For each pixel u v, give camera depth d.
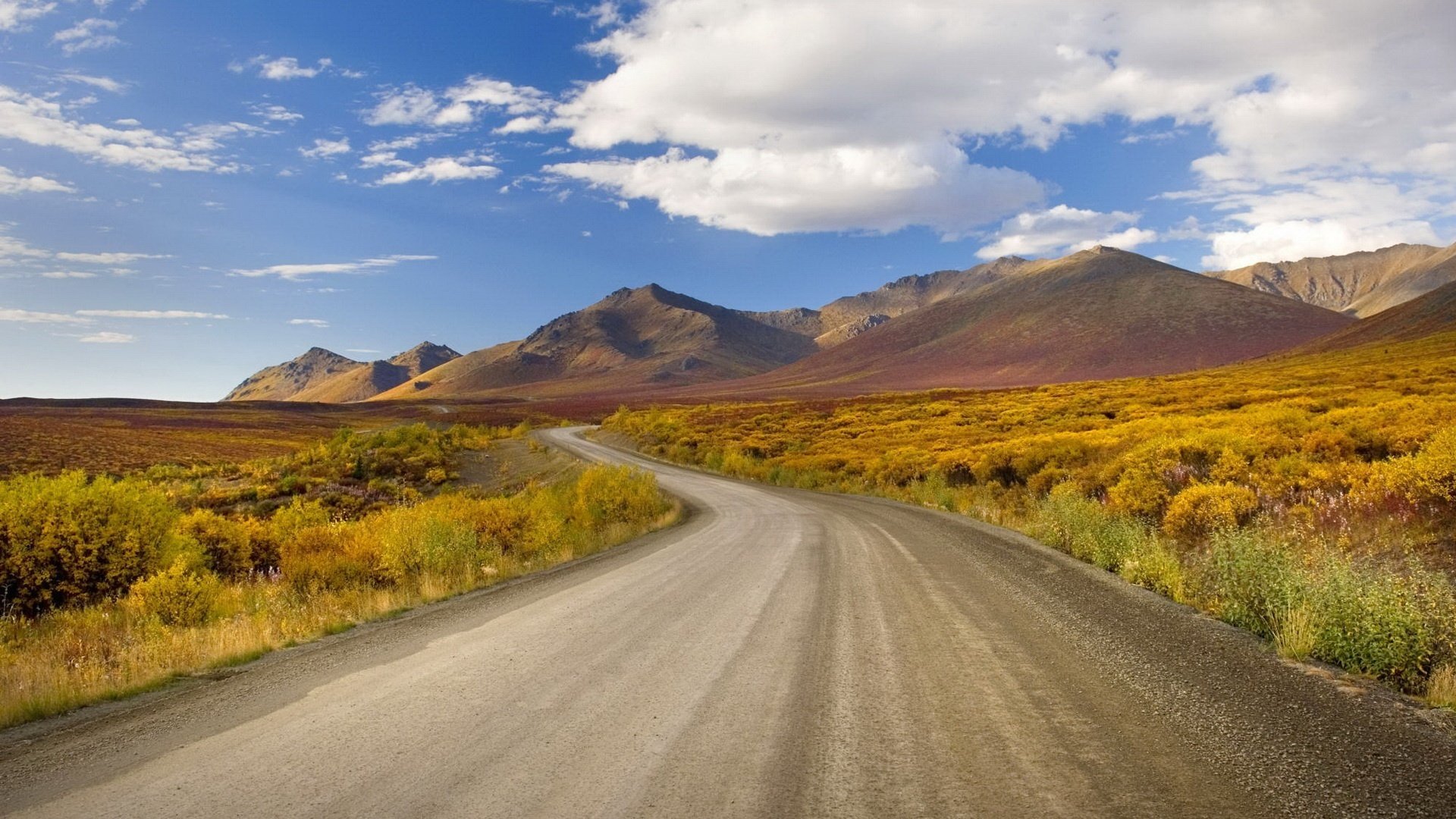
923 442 46.25
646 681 5.53
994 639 6.70
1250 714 4.68
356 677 5.90
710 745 4.22
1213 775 3.77
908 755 4.05
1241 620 7.25
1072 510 13.88
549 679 5.62
